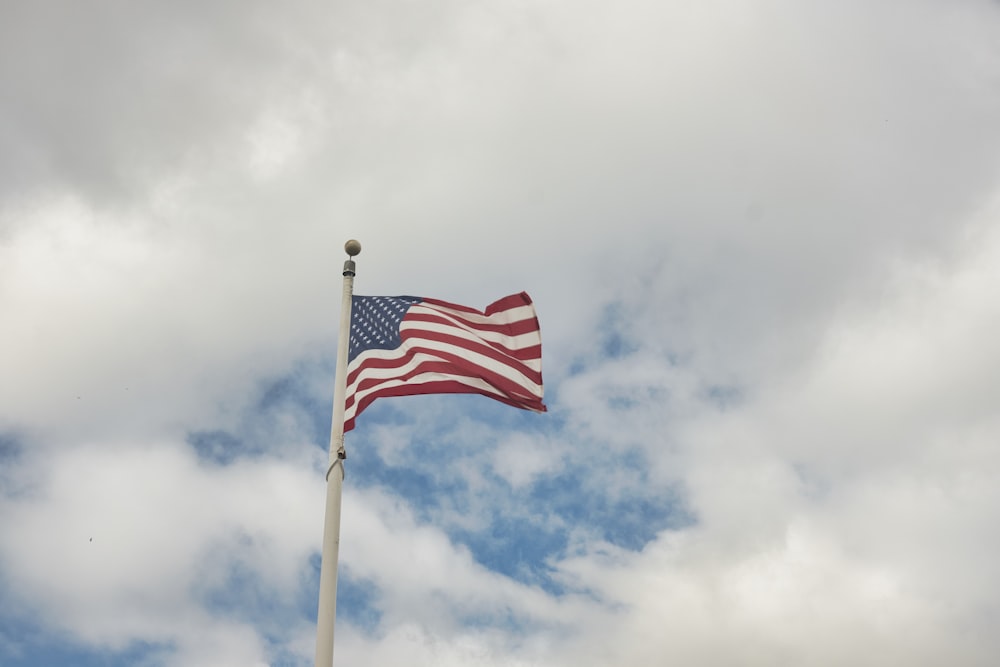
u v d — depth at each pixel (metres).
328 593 17.91
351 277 22.41
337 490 19.22
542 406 21.44
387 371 21.16
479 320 22.20
